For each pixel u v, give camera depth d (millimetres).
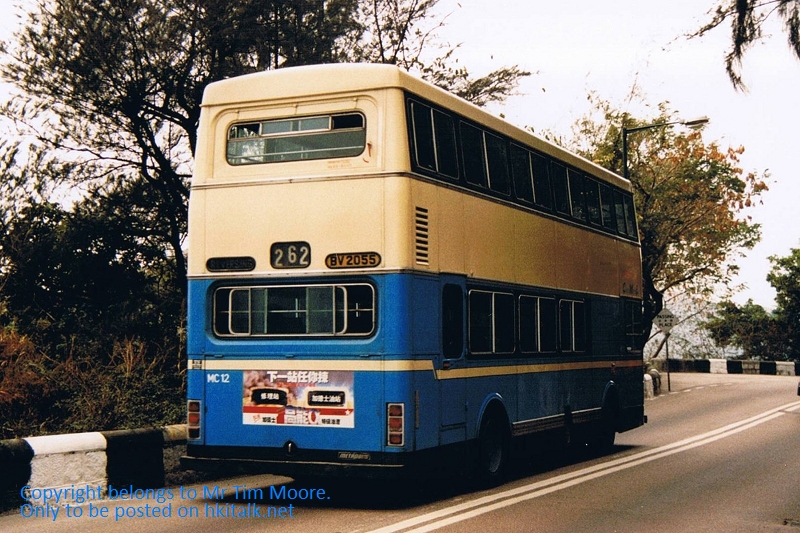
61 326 18750
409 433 10594
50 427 13836
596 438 16953
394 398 10562
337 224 10867
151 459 12445
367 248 10734
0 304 17000
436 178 11430
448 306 11609
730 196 39031
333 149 10992
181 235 22156
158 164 21875
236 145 11430
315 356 10898
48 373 14734
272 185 11172
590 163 17391
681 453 17016
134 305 19703
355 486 12883
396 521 9977
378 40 25016
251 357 11164
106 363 17141
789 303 69812
